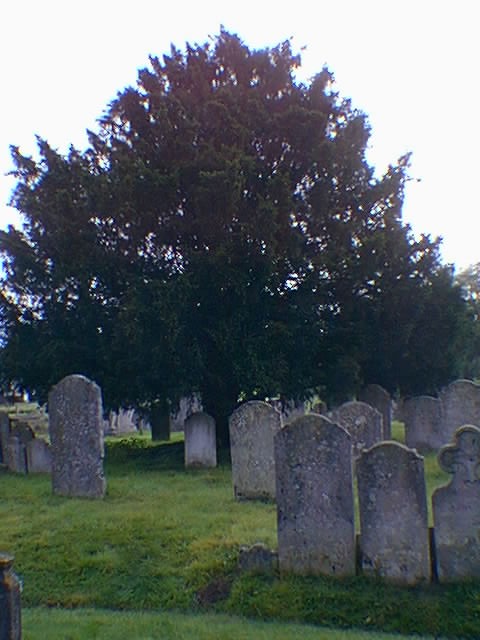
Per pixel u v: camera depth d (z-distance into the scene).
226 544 8.92
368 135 20.39
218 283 16.88
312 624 7.18
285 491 8.27
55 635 6.51
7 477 15.43
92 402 12.41
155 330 16.33
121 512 10.77
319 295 18.75
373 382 21.73
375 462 7.89
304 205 19.55
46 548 9.32
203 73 20.52
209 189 16.73
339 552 8.01
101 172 18.86
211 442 16.34
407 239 20.36
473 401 17.33
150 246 18.80
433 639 6.70
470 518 7.60
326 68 20.94
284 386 18.33
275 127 19.20
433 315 20.39
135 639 6.46
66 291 18.22
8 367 18.69
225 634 6.63
